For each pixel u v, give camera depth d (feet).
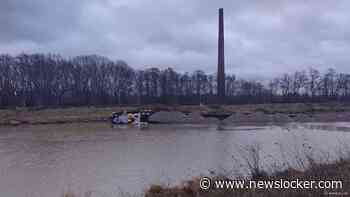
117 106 293.02
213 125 217.36
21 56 334.65
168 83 375.04
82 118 239.09
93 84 356.79
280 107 310.86
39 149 107.14
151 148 107.04
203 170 66.64
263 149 79.61
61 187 58.80
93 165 78.84
